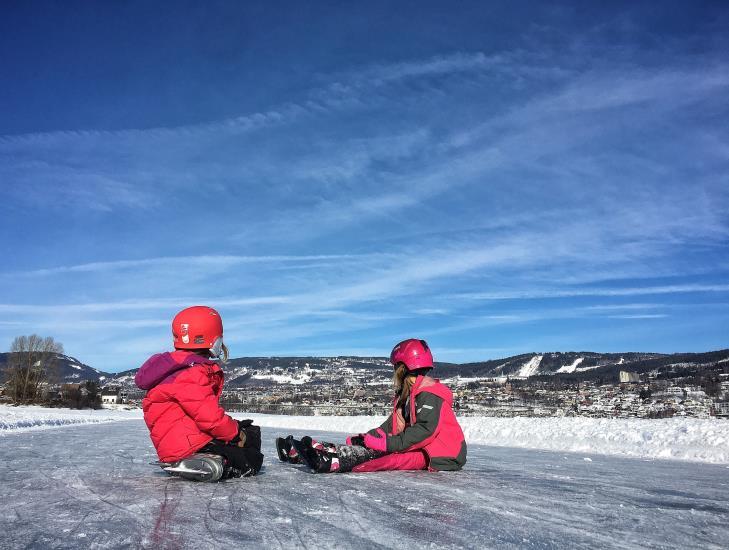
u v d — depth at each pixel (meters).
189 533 2.38
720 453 7.36
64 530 2.43
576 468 5.57
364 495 3.35
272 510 2.88
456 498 3.32
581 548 2.24
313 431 14.64
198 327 3.92
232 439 4.05
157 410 3.92
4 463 5.11
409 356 4.69
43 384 58.69
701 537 2.50
